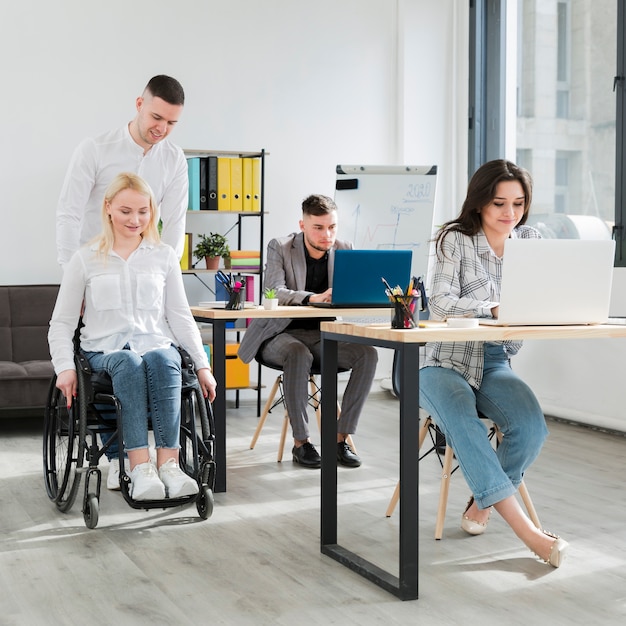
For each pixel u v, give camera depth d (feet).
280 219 20.06
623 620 7.29
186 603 7.72
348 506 10.96
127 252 10.48
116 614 7.48
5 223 17.89
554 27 18.08
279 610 7.54
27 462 13.65
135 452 9.74
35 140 18.02
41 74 18.01
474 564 8.70
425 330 7.78
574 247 8.30
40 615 7.48
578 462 13.61
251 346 13.69
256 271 18.58
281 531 9.88
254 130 19.74
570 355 16.96
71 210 11.51
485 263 9.75
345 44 20.39
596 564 8.71
